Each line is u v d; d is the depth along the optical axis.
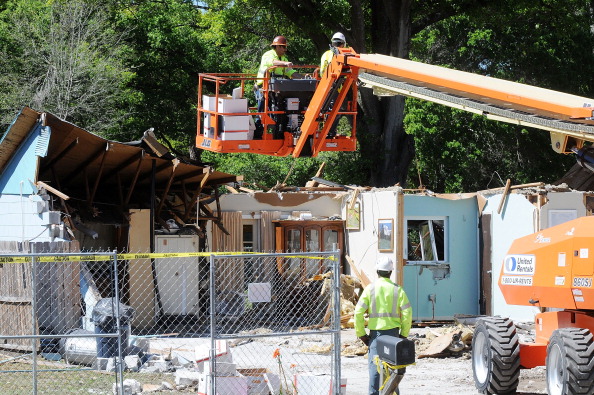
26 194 27.61
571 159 62.34
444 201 33.34
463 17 64.25
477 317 30.59
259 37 63.00
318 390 16.80
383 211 32.53
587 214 30.62
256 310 32.56
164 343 26.45
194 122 58.78
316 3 50.84
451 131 60.19
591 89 65.81
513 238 31.48
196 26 71.06
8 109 47.56
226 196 34.84
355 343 26.25
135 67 54.03
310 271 34.50
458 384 20.61
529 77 63.78
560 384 17.30
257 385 17.30
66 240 26.17
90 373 20.78
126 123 56.38
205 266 33.16
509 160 63.84
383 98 54.41
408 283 32.59
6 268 24.88
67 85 48.12
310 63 61.84
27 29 48.84
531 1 52.84
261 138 23.19
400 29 51.41
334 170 54.31
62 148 28.11
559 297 18.09
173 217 32.34
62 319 24.36
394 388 14.12
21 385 19.25
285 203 35.41
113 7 55.72
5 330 24.44
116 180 31.33
